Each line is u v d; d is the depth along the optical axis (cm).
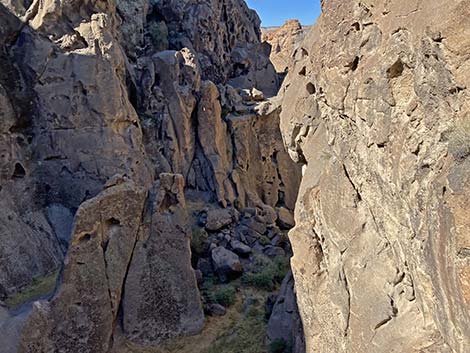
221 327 1520
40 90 1939
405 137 579
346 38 811
